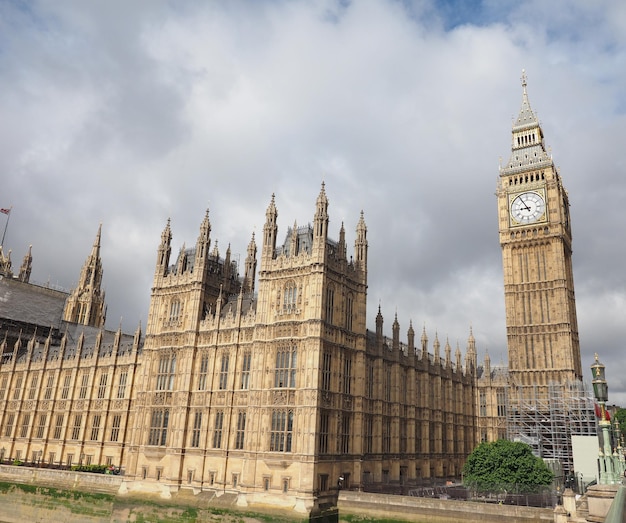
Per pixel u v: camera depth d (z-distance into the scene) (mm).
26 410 108625
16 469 86625
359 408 67688
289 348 63719
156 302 78062
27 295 130500
